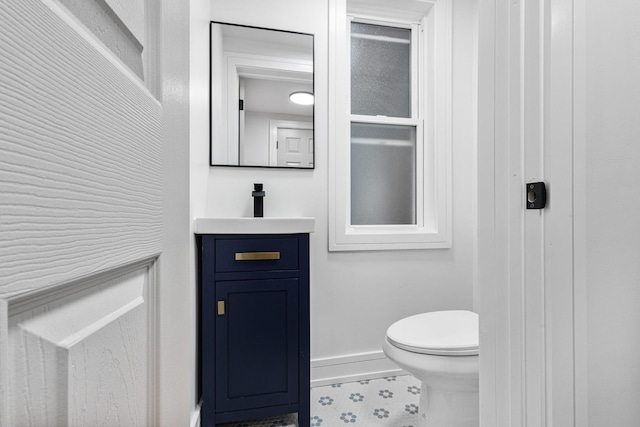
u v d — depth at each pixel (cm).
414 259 184
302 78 171
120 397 30
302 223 130
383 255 180
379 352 177
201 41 138
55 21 21
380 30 193
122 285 31
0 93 17
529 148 58
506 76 62
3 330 17
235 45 163
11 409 18
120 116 29
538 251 57
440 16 187
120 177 29
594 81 59
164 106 40
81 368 24
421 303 185
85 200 24
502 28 62
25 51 18
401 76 195
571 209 56
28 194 19
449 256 190
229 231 123
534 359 58
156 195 38
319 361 169
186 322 50
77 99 23
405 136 194
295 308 130
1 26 17
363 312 177
